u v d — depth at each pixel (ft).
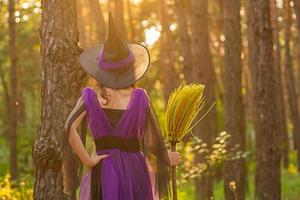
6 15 69.77
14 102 58.54
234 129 51.13
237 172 45.91
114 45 18.02
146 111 18.33
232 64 50.83
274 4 57.36
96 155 18.12
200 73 57.57
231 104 51.19
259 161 41.04
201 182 58.03
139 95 18.26
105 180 17.92
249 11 57.26
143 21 100.27
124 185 17.94
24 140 90.33
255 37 40.16
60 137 26.48
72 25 26.84
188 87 19.57
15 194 43.37
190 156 52.47
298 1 80.23
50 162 26.58
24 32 101.65
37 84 124.67
